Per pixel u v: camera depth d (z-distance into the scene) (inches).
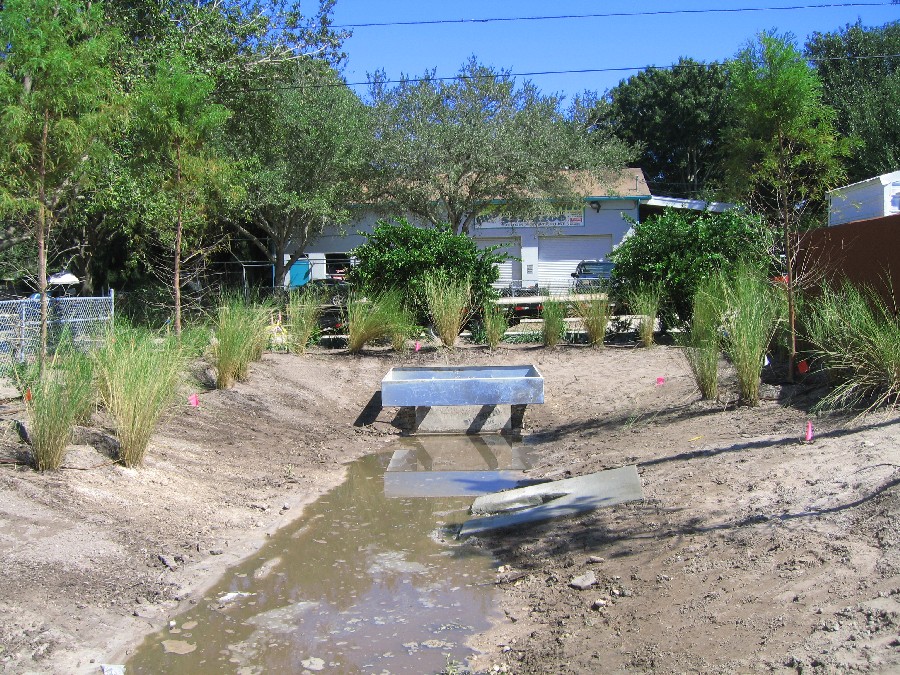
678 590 183.8
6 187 315.9
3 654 162.9
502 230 1138.7
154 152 441.7
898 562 164.4
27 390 279.3
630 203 1123.3
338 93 873.5
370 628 190.7
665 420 351.3
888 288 339.0
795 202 394.3
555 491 281.1
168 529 241.4
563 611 191.5
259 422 385.7
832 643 142.3
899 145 940.0
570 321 582.6
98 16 348.5
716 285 417.1
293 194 828.0
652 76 1600.6
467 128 840.3
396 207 897.5
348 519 275.0
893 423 257.6
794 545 186.9
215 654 176.9
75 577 199.2
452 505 291.1
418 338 560.4
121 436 276.5
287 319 567.8
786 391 348.2
